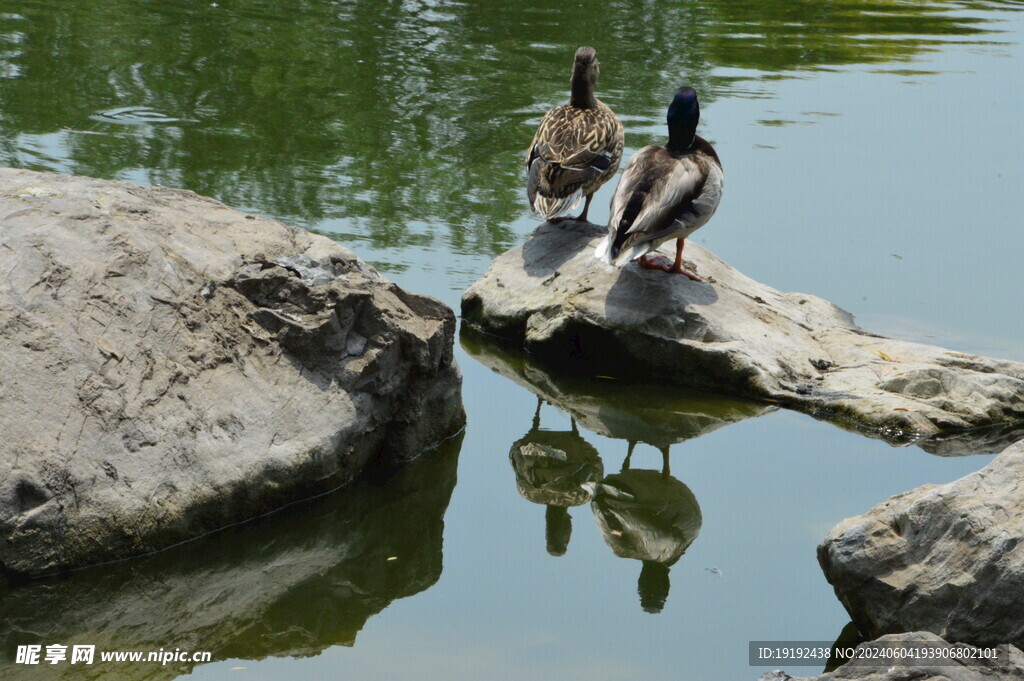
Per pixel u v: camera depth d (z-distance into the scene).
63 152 12.85
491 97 15.85
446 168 13.35
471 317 10.28
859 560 5.84
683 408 8.97
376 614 6.22
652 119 14.73
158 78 15.92
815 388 9.02
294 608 6.24
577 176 10.36
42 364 6.35
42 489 6.01
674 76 17.03
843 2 22.81
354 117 14.88
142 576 6.32
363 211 11.89
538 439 8.42
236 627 6.02
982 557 5.49
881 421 8.52
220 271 7.30
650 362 9.35
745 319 9.52
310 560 6.77
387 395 7.57
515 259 10.55
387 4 20.52
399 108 15.30
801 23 20.78
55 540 6.04
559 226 10.97
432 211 12.04
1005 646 5.16
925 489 6.18
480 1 21.11
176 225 7.59
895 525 5.95
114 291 6.85
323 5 20.30
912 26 20.94
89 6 19.28
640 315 9.36
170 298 6.99
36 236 6.90
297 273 7.46
